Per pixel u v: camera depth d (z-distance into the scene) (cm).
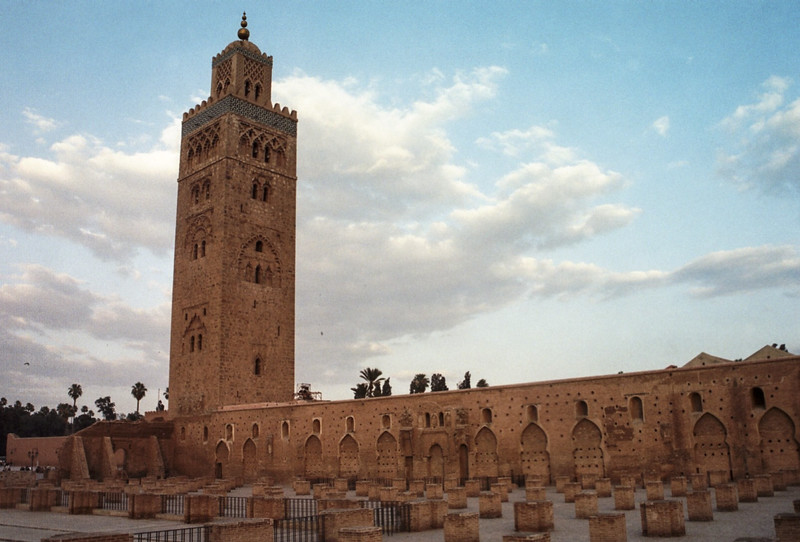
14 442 10731
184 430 7969
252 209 8444
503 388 5616
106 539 2231
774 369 4438
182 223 8688
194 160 8781
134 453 7756
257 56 8950
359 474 6312
